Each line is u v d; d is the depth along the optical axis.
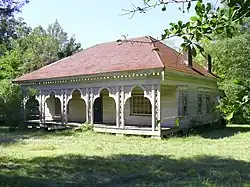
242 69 22.28
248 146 13.07
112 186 6.90
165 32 2.62
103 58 20.42
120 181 7.36
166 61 16.75
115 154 11.09
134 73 16.12
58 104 22.91
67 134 17.27
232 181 7.11
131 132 16.38
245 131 19.48
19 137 16.17
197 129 19.20
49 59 48.28
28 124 21.05
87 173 8.16
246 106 2.23
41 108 21.12
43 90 21.11
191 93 19.19
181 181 7.18
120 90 17.03
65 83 19.70
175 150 12.06
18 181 6.99
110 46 23.03
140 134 16.06
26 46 46.94
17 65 31.66
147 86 15.99
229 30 2.47
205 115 21.06
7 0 10.66
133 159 10.12
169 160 9.93
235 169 8.47
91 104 18.39
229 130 20.20
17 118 20.56
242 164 9.23
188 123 18.58
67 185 6.92
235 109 2.24
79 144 13.67
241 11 2.24
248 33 22.08
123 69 16.52
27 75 23.06
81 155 10.80
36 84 21.48
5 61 25.92
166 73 15.53
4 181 6.91
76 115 22.20
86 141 14.66
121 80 16.94
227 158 10.30
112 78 17.25
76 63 21.56
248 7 2.21
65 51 47.12
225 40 22.45
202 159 10.12
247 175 7.74
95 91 18.19
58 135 16.94
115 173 8.16
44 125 20.50
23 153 11.12
